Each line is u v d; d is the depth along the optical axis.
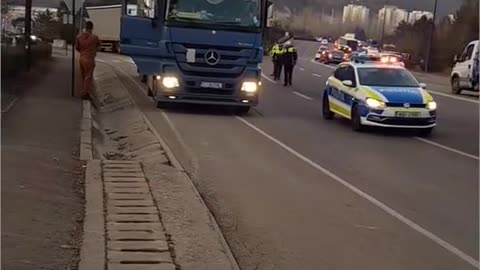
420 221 8.18
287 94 27.19
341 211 8.49
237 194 9.21
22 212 7.18
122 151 13.57
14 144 11.23
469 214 8.62
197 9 18.17
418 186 10.32
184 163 11.41
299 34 91.44
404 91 16.66
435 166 12.23
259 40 18.39
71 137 12.63
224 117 18.34
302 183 10.12
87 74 19.03
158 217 7.50
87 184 8.98
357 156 12.94
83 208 7.73
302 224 7.80
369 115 16.23
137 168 10.28
